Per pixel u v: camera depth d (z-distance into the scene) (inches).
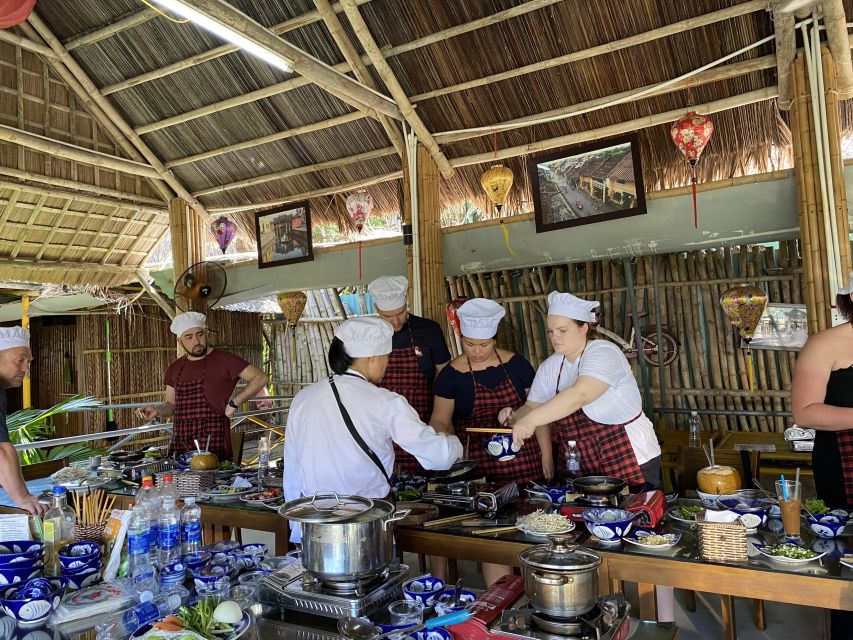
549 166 201.8
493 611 68.1
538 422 102.1
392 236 236.4
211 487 127.0
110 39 217.3
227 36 146.6
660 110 193.0
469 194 235.3
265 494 118.5
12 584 71.8
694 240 185.2
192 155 254.5
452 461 92.4
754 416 211.3
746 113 187.8
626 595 139.0
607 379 103.1
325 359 362.6
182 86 227.6
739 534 77.1
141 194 275.1
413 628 64.6
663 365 215.0
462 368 131.8
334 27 185.5
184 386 167.3
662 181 205.6
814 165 160.1
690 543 84.6
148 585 74.2
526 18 180.9
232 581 78.5
